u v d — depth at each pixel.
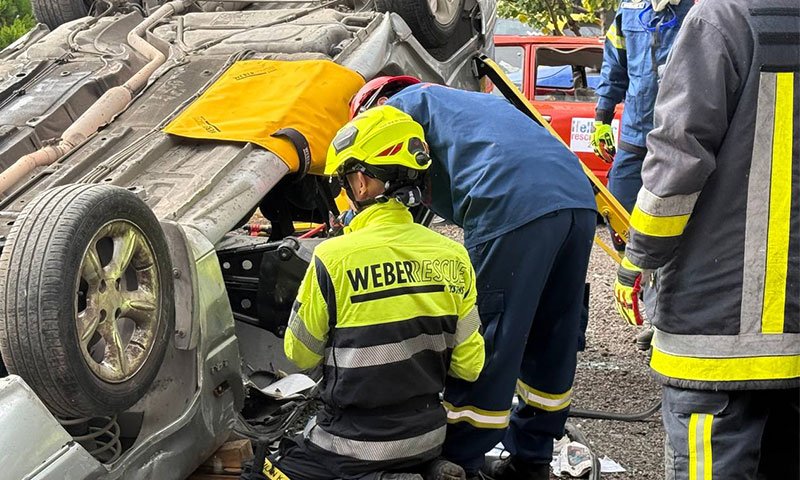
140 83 4.39
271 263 3.71
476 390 3.11
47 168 3.73
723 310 2.70
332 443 2.74
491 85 6.95
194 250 3.16
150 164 3.70
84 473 2.50
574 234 3.16
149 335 2.84
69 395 2.51
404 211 2.79
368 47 4.61
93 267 2.61
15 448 2.31
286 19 4.91
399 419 2.71
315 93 4.05
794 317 2.67
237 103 4.00
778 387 2.68
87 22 5.29
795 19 2.61
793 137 2.62
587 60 8.55
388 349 2.65
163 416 3.07
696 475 2.76
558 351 3.37
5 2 11.69
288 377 3.75
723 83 2.58
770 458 3.04
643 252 2.74
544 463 3.48
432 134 3.31
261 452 2.81
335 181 3.17
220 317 3.23
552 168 3.14
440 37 5.30
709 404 2.74
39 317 2.43
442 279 2.74
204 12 5.23
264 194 3.68
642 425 4.38
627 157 5.36
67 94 4.39
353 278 2.65
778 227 2.65
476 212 3.13
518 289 3.07
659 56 5.07
